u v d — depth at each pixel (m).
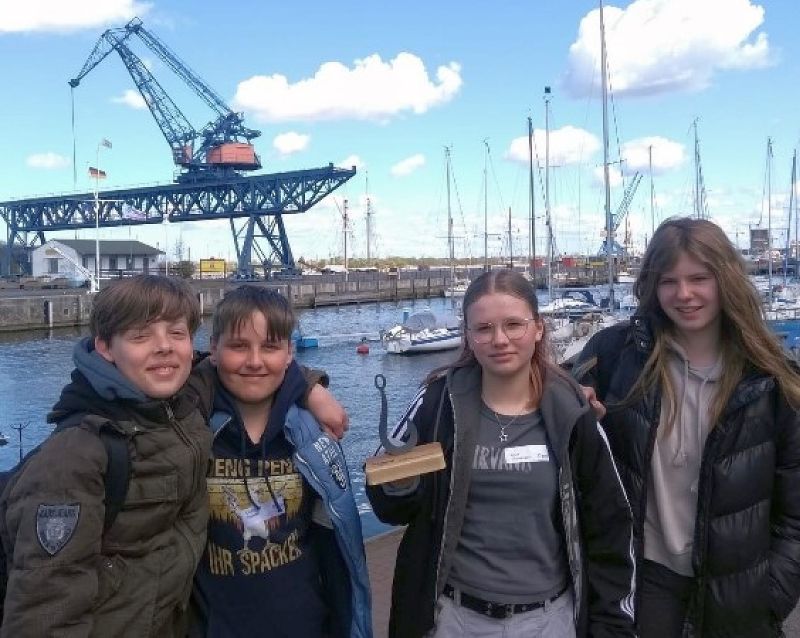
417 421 2.30
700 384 2.39
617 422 2.45
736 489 2.28
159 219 71.69
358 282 68.81
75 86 61.25
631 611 2.25
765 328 2.34
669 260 2.38
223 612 2.21
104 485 1.82
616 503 2.24
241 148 68.12
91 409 1.89
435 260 146.38
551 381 2.27
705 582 2.31
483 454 2.22
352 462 14.62
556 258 49.28
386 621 3.53
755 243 52.34
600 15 25.08
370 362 32.09
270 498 2.25
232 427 2.23
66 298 45.75
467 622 2.22
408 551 2.27
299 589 2.26
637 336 2.49
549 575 2.22
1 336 42.28
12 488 1.79
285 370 2.33
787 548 2.34
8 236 78.06
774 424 2.32
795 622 3.41
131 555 1.90
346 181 65.06
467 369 2.34
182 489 1.97
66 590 1.71
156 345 1.95
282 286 58.59
